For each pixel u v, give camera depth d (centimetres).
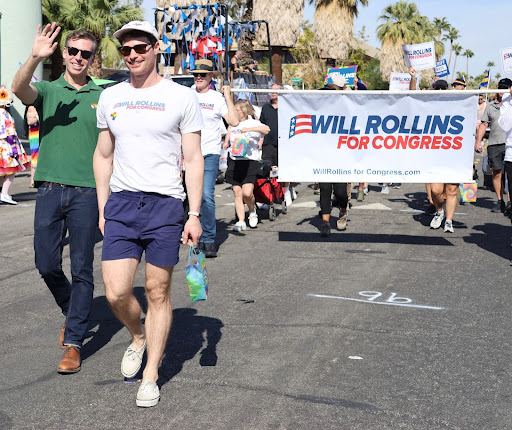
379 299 620
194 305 599
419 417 370
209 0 2194
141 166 385
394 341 499
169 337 507
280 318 557
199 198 396
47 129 459
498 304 605
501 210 1141
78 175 454
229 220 1094
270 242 907
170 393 402
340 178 866
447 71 1784
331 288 659
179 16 1625
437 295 635
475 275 720
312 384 415
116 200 389
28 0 2881
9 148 1210
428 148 852
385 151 858
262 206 1089
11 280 700
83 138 455
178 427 356
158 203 387
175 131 389
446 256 819
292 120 862
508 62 899
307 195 1437
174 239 386
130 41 375
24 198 1330
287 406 382
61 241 468
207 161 806
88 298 453
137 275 712
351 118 855
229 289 657
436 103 841
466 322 550
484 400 394
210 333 517
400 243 901
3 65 2858
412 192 1487
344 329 527
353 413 373
